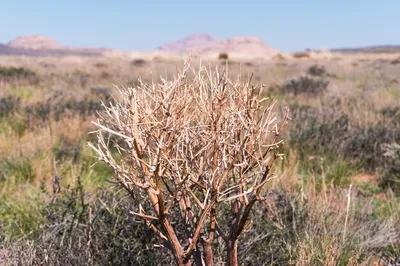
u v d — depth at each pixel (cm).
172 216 264
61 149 685
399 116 969
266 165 206
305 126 758
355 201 481
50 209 360
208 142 202
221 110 201
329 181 594
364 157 695
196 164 203
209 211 214
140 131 195
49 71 2830
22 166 609
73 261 296
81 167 598
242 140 200
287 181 519
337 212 419
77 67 3494
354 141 723
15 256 304
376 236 392
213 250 286
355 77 2473
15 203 473
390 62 4781
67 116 927
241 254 305
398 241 393
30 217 411
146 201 291
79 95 1368
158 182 191
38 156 651
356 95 1366
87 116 961
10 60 4878
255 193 205
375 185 610
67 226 328
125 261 301
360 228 405
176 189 199
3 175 591
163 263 305
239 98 206
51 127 843
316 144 714
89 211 332
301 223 387
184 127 194
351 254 346
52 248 311
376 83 1942
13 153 677
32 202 447
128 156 214
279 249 338
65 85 1856
